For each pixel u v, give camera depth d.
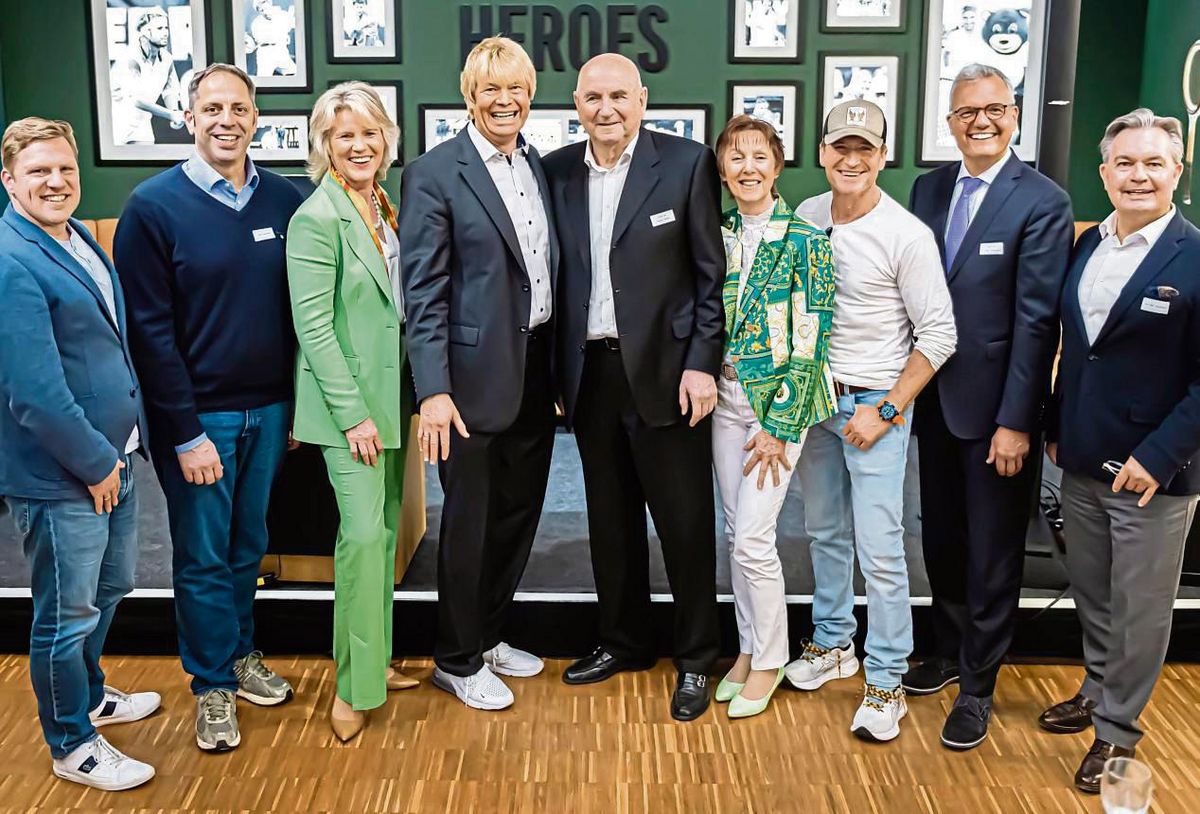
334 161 2.66
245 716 2.96
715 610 3.02
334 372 2.64
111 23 5.62
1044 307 2.65
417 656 3.32
